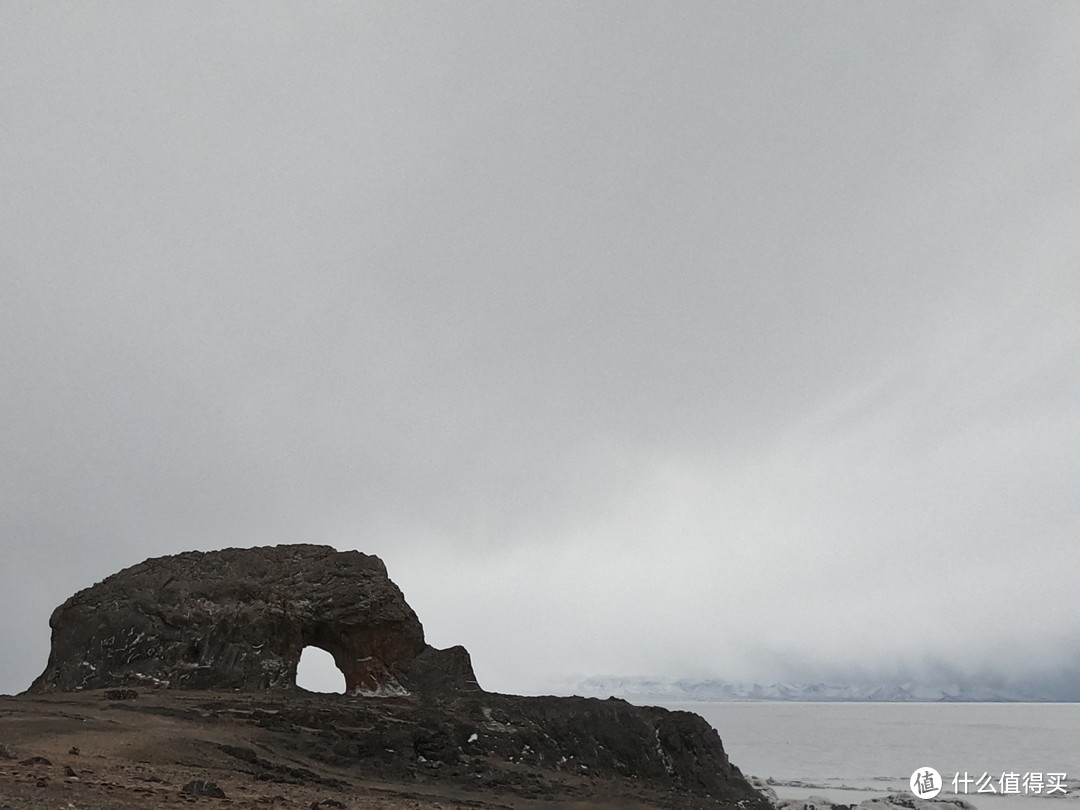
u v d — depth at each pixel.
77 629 59.78
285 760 39.09
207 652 58.75
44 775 22.77
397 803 29.53
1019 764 122.88
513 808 38.09
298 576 64.38
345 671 62.38
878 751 147.88
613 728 60.34
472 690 61.47
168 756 32.31
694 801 51.62
